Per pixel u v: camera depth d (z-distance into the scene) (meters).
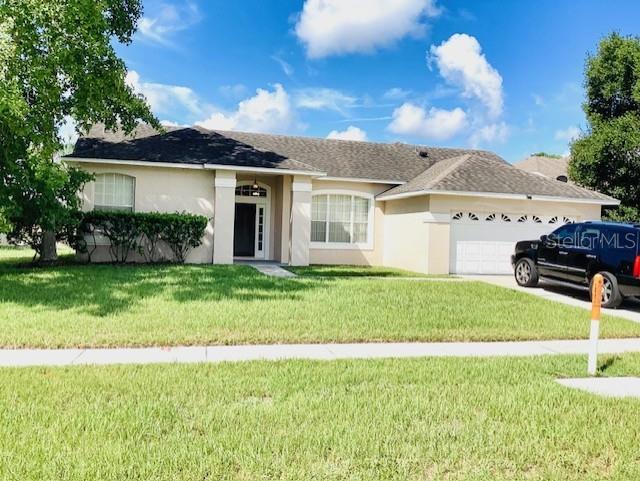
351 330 7.71
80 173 14.25
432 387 5.08
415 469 3.36
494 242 17.00
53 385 4.82
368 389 4.96
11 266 14.55
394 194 18.08
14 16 10.50
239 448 3.52
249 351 6.57
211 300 9.54
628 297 10.46
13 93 10.27
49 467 3.19
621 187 21.91
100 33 12.34
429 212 16.34
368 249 20.08
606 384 5.47
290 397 4.64
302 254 18.03
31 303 8.81
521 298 11.17
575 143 23.02
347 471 3.28
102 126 19.25
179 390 4.76
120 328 7.23
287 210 18.70
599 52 22.56
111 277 12.21
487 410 4.45
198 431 3.82
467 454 3.57
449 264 16.58
